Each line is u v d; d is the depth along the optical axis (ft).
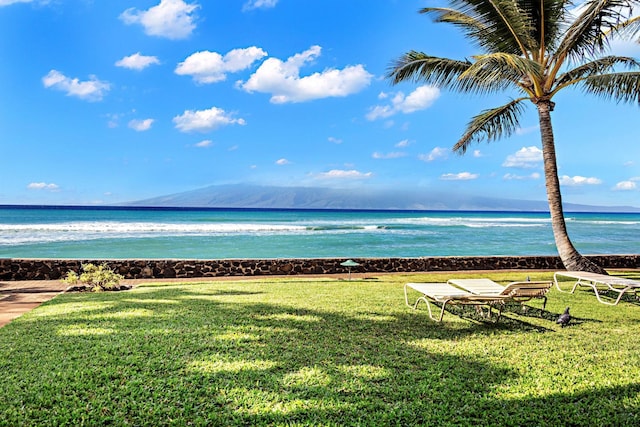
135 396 12.19
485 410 11.66
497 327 20.48
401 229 140.46
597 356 16.14
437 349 16.78
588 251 84.43
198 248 79.25
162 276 38.68
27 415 10.96
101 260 37.70
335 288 31.73
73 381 13.14
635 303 26.86
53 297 28.09
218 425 10.69
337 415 11.29
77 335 18.02
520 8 32.73
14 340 17.26
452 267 44.21
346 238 103.81
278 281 35.96
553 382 13.61
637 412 11.68
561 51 33.60
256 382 13.23
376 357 15.66
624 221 243.60
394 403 12.03
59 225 131.44
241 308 23.90
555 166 35.73
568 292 30.81
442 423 10.92
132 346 16.48
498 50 36.52
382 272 42.65
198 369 14.19
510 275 39.86
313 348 16.61
